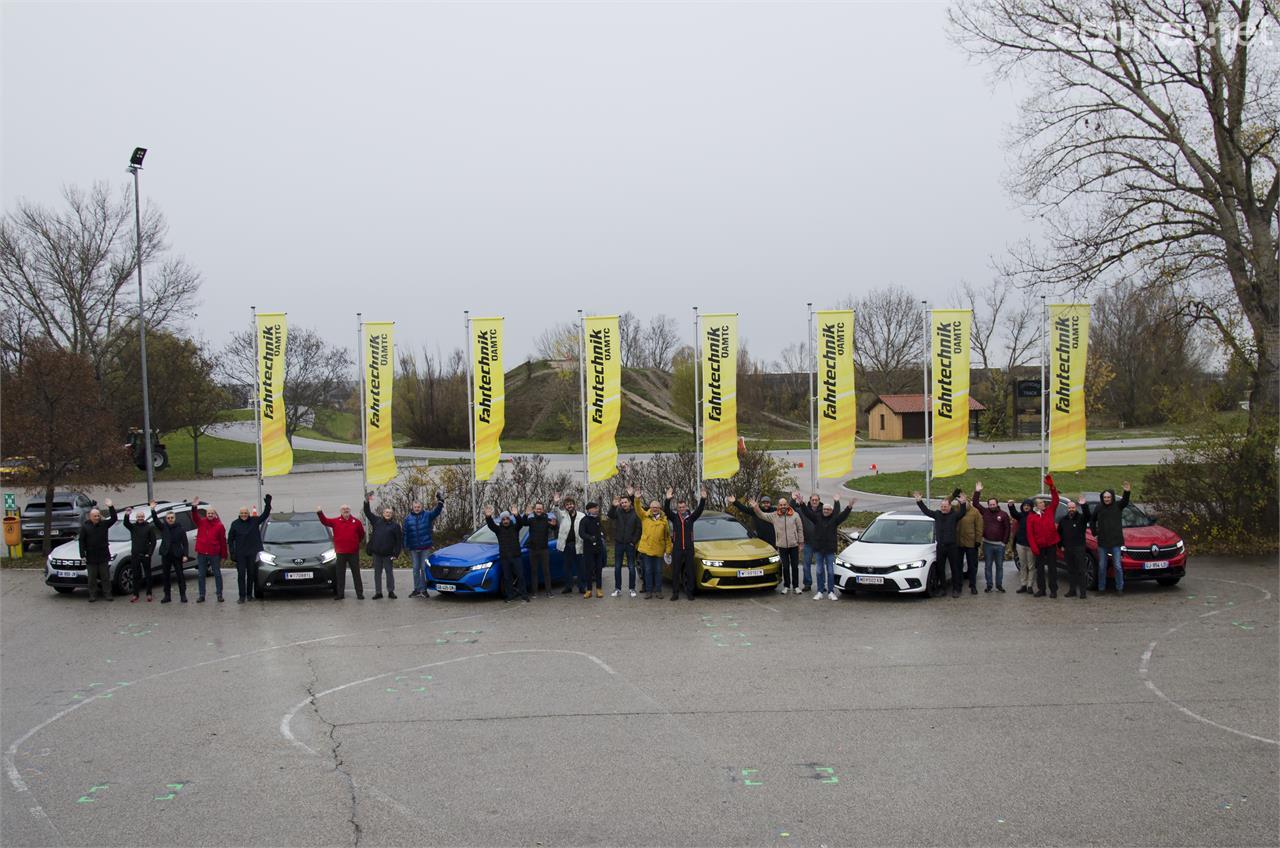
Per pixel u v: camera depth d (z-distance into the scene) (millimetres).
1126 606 14523
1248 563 18766
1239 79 21609
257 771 7465
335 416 92812
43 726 8922
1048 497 18500
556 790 6902
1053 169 23734
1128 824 6129
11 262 43312
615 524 17109
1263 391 21906
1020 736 8016
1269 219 22219
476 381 21750
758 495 23281
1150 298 24516
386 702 9602
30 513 27875
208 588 18688
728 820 6285
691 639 12672
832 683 10016
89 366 24500
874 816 6312
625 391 83375
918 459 48562
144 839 6133
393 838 6078
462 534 23219
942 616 14039
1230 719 8438
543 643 12602
